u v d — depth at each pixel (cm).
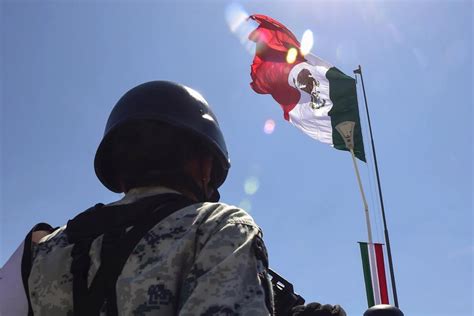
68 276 168
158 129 189
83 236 172
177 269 152
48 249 179
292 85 1543
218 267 146
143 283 150
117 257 158
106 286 155
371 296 1189
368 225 1262
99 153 198
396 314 352
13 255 193
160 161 185
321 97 1521
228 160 204
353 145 1460
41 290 171
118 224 168
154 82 201
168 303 147
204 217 163
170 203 171
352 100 1488
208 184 204
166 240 158
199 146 194
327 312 333
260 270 152
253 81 1589
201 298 140
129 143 190
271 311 151
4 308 179
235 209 167
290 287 263
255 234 158
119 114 195
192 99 200
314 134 1516
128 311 147
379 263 1212
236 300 140
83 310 156
